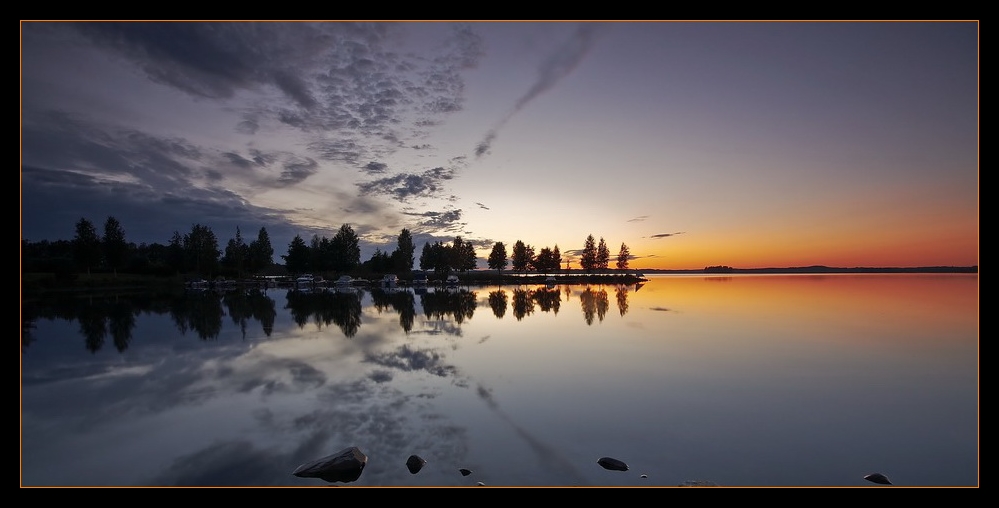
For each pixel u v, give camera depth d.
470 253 105.75
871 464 7.22
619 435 8.37
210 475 6.92
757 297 41.34
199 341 18.09
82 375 12.80
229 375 12.73
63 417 9.47
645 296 44.34
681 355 15.16
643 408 9.86
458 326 22.47
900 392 11.00
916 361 14.20
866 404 10.12
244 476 6.88
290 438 8.31
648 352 15.66
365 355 15.34
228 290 58.75
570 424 8.91
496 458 7.40
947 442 8.06
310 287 69.31
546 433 8.47
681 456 7.49
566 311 29.64
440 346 16.92
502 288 64.69
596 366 13.65
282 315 27.42
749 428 8.73
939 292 46.34
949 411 9.66
